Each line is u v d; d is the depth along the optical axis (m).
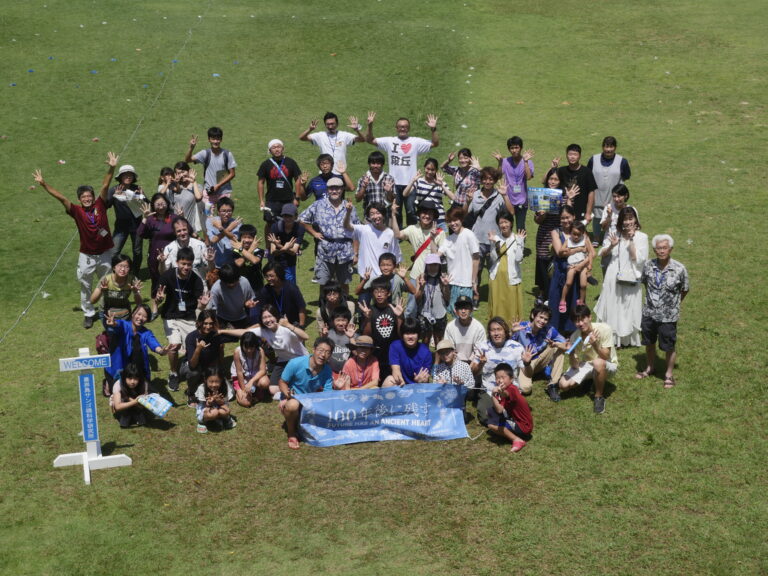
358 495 9.23
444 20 27.41
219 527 8.80
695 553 8.34
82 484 9.41
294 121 20.67
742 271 13.76
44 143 19.55
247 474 9.58
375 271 12.17
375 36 25.80
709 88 22.02
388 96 21.95
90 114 20.91
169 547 8.54
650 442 9.94
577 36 26.02
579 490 9.21
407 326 10.34
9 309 13.60
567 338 11.97
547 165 17.98
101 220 12.81
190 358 10.82
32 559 8.38
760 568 8.13
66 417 10.64
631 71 23.38
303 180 14.77
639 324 11.85
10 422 10.49
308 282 14.29
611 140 14.40
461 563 8.27
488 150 18.84
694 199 16.41
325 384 10.30
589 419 10.41
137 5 28.03
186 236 12.38
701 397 10.75
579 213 14.06
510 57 24.44
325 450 10.00
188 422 10.52
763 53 24.05
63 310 13.62
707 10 28.02
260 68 23.58
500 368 9.85
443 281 11.32
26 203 17.22
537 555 8.35
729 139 19.17
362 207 16.89
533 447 9.93
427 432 10.18
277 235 12.59
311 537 8.64
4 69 22.98
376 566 8.24
